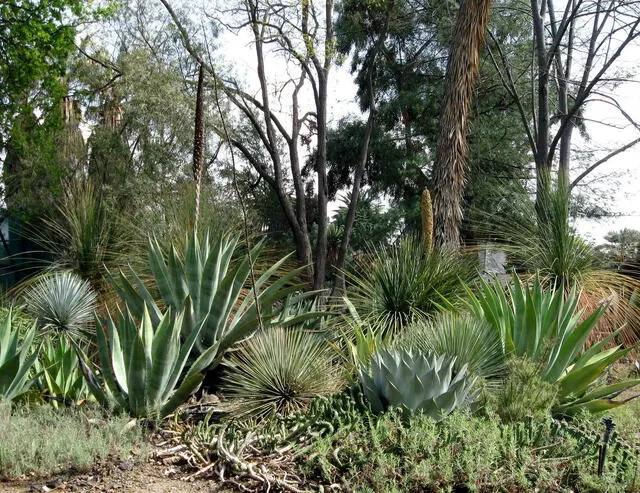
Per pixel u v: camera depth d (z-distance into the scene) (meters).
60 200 16.72
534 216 12.13
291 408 6.70
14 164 20.17
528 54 23.38
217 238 9.07
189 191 11.77
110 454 5.38
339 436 5.50
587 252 11.27
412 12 24.11
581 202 23.62
